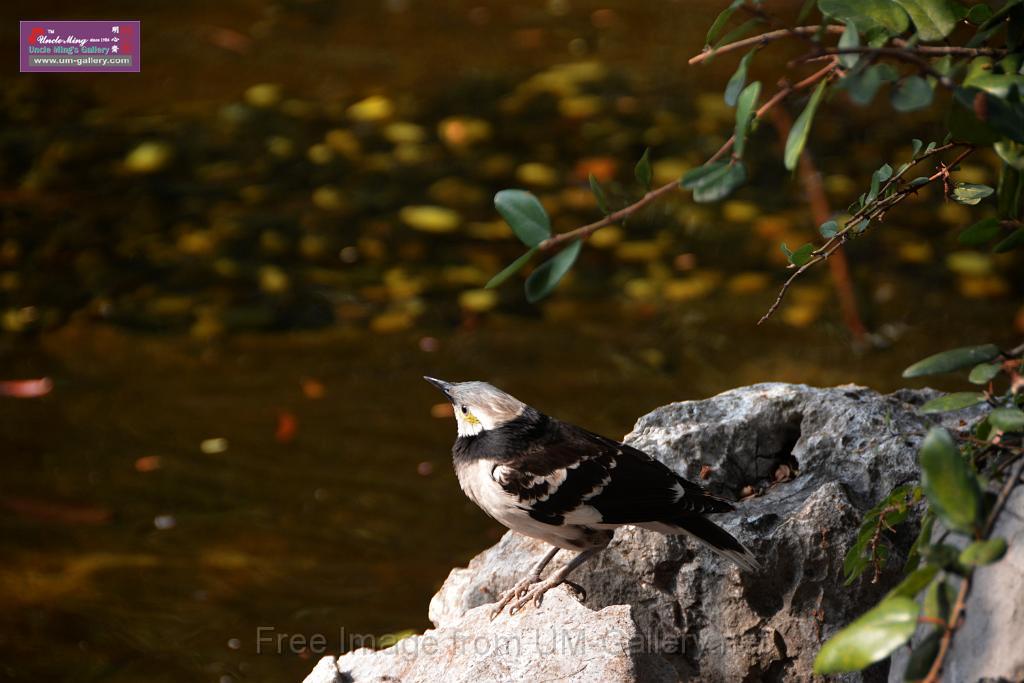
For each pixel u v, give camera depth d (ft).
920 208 49.08
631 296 44.19
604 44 66.13
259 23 69.82
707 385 38.22
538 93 59.98
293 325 42.80
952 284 43.75
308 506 33.04
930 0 15.37
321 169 53.47
